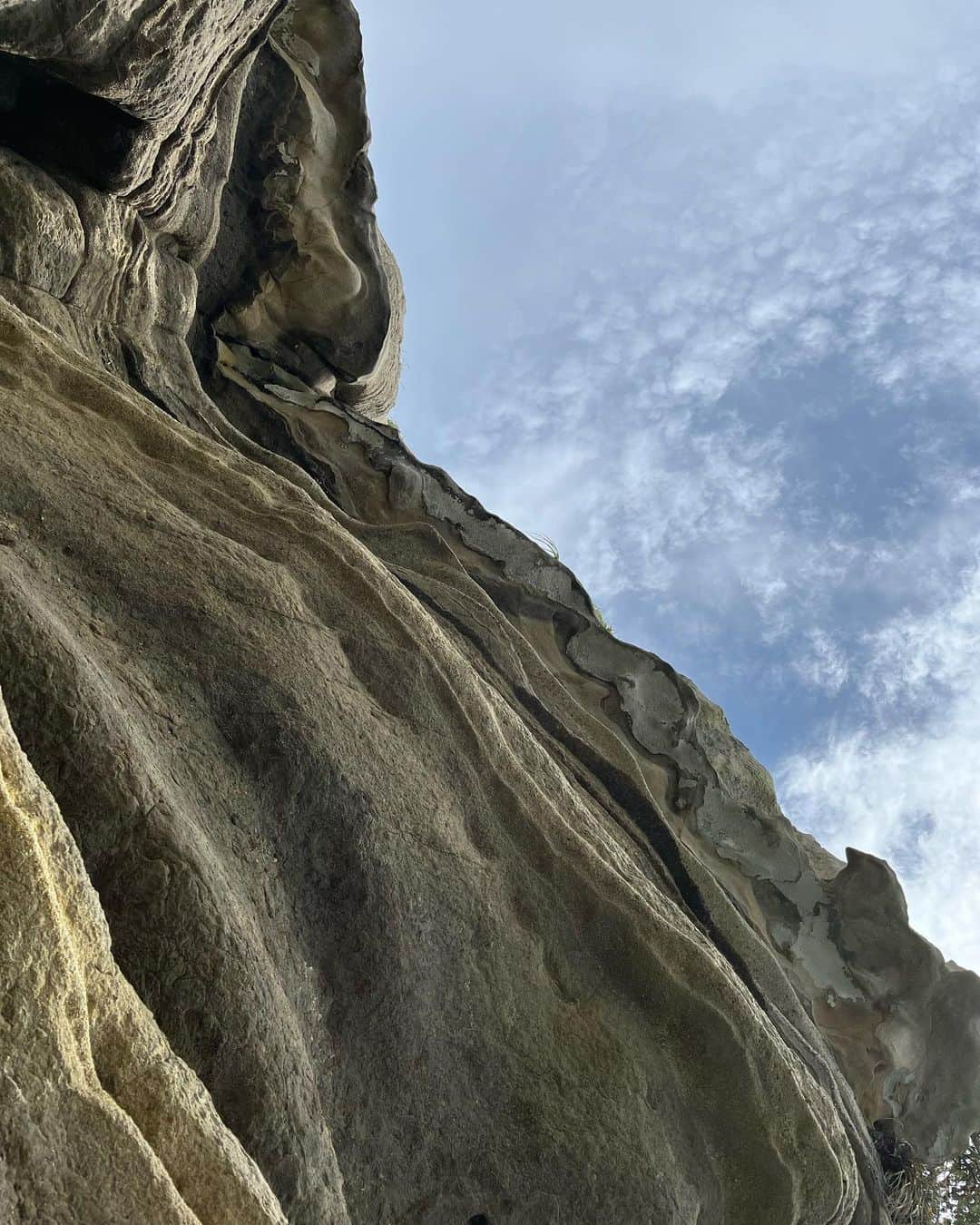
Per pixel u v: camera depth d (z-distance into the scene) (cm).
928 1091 736
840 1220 589
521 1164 472
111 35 594
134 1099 278
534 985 512
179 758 418
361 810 463
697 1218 530
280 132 871
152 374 746
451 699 552
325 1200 388
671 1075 539
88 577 457
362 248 924
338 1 868
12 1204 235
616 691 806
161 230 775
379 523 878
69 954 263
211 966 369
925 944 748
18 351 547
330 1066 430
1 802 263
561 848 546
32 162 671
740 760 820
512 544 870
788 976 739
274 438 890
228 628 476
